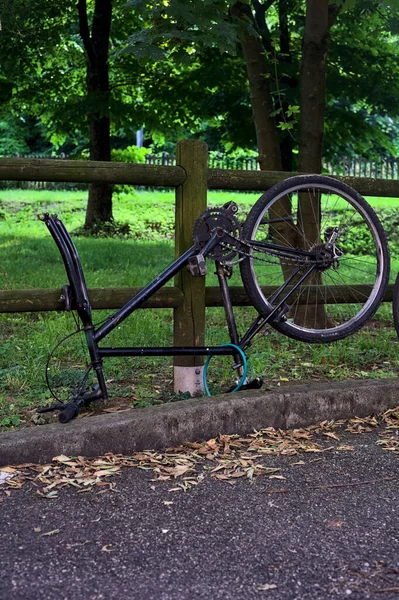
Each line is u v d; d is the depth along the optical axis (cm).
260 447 352
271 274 856
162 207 2166
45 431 332
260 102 683
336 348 542
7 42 1452
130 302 390
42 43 1520
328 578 229
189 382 432
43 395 418
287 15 1330
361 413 400
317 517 275
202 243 401
